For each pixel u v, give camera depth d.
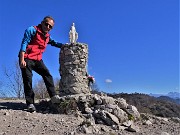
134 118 3.15
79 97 3.27
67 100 3.27
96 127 2.69
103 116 2.92
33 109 3.14
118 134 2.59
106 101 3.19
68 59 3.57
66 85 3.54
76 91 3.48
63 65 3.60
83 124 2.72
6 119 2.82
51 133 2.50
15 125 2.67
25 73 3.17
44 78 3.40
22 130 2.55
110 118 2.90
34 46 3.23
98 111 3.02
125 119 3.01
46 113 3.27
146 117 3.32
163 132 2.73
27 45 3.21
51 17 3.25
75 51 3.56
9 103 3.71
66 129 2.63
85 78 3.60
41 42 3.27
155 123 3.21
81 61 3.56
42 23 3.24
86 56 3.62
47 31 3.25
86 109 3.18
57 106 3.31
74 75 3.52
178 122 3.41
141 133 2.70
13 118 2.87
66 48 3.58
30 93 3.18
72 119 2.95
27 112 3.08
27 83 3.16
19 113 3.03
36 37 3.22
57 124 2.76
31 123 2.75
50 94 3.42
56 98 3.32
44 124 2.74
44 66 3.35
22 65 3.12
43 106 3.55
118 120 2.96
